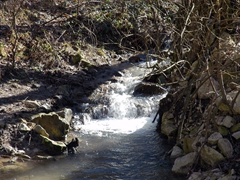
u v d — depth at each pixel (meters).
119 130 7.14
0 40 8.90
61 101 7.71
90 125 7.34
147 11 8.34
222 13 6.12
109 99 7.91
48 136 6.66
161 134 6.91
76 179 5.80
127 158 6.29
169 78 7.16
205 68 5.64
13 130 6.57
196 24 6.07
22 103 7.36
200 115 6.24
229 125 5.70
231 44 5.71
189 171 5.66
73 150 6.47
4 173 5.87
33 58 8.81
